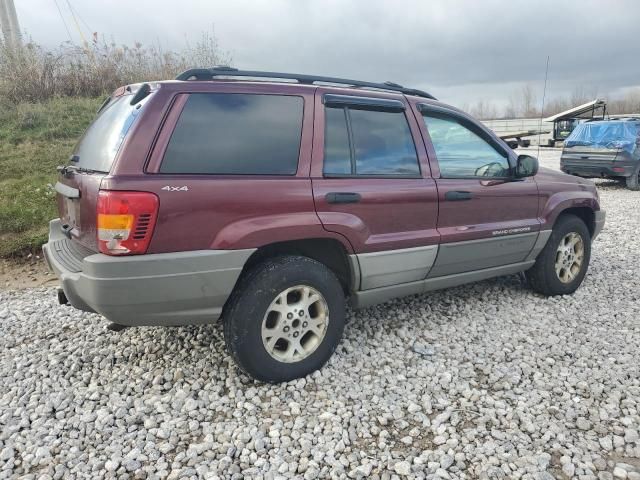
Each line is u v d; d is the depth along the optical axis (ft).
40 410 9.38
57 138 33.06
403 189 11.25
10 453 8.17
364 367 10.95
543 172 15.34
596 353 11.60
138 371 10.83
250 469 7.77
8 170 27.63
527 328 13.02
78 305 9.54
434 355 11.51
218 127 9.30
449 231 12.19
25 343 12.47
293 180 9.79
